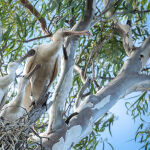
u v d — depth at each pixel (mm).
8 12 16453
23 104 19094
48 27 19500
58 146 14211
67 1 16453
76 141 14727
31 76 17500
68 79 15977
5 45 17656
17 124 14070
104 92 16125
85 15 17312
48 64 19438
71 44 16703
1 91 16062
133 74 16922
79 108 15570
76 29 17266
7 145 13570
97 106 15570
